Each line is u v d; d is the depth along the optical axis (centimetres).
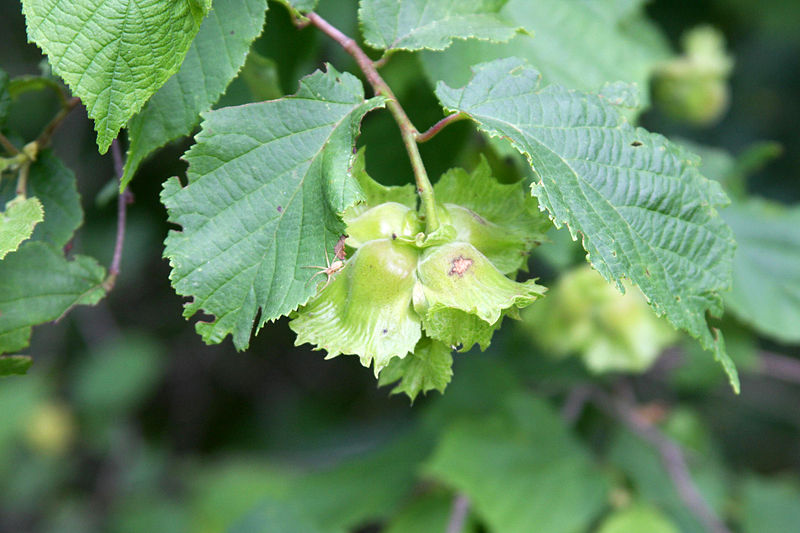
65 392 108
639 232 40
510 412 62
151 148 41
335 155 39
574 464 61
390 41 41
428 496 61
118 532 102
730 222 62
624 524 59
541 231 41
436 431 65
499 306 39
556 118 40
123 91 39
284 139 40
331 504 62
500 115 40
